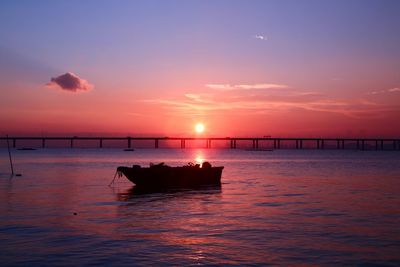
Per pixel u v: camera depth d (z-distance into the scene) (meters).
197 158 188.50
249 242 21.61
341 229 25.00
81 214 30.42
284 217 29.27
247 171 87.56
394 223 27.05
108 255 19.09
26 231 24.12
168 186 51.44
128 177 49.97
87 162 128.50
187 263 17.97
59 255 19.03
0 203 36.03
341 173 80.75
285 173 80.81
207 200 39.00
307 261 18.36
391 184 56.66
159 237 22.69
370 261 18.42
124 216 29.62
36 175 71.25
